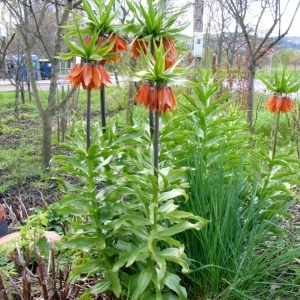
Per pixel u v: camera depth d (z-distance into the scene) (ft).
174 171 6.84
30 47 17.30
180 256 6.68
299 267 8.36
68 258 9.98
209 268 7.76
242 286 7.72
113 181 7.51
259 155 9.61
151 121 8.05
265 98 31.96
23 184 16.57
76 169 7.44
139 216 6.83
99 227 7.23
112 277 7.33
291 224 9.92
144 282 6.89
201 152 8.76
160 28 7.36
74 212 7.33
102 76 6.57
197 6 27.12
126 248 7.37
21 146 23.00
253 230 7.95
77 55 6.49
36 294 8.91
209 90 9.25
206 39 37.50
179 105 9.90
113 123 7.70
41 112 17.85
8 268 9.62
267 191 9.33
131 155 7.82
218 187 8.00
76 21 6.86
